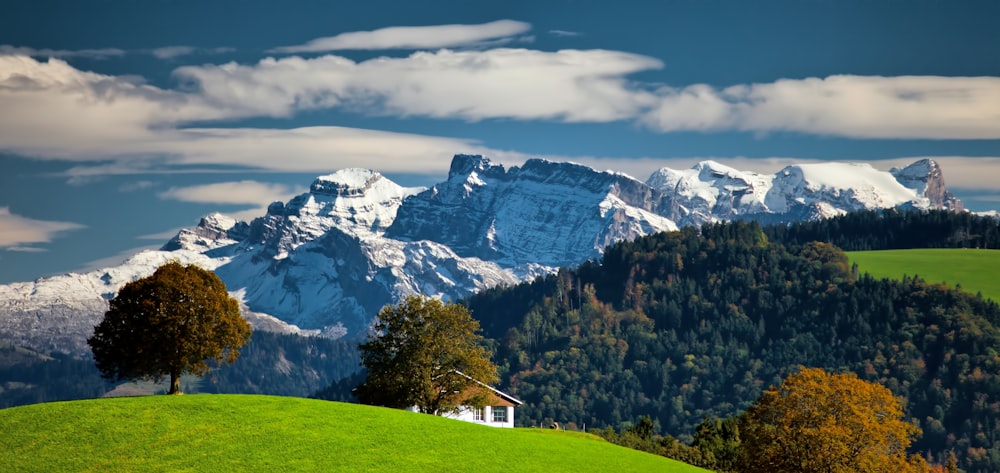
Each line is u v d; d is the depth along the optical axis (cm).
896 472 13125
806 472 13350
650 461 12394
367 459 10644
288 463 10319
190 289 13425
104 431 10906
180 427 11150
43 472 9819
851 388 13762
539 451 11869
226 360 13912
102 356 13362
